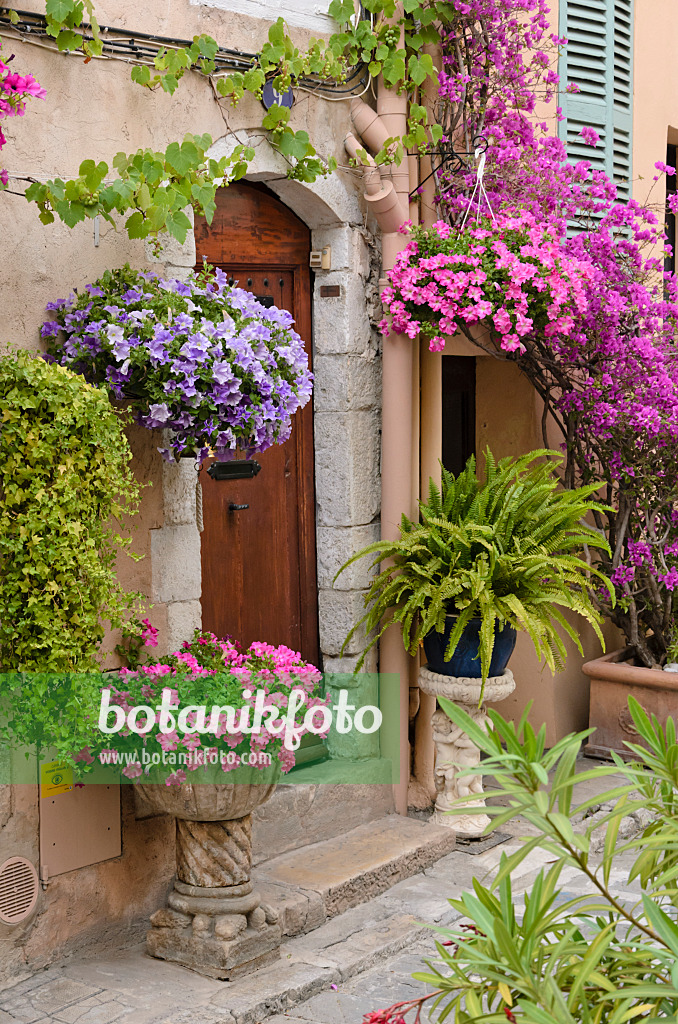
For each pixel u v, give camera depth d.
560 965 1.90
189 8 4.36
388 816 5.36
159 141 4.27
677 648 6.43
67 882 4.00
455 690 5.08
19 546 3.34
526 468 5.33
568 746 1.78
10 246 3.76
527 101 5.71
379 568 5.45
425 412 5.53
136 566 4.25
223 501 5.00
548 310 5.06
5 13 3.72
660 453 6.04
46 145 3.88
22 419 3.36
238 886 3.95
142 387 3.72
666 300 6.20
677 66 7.70
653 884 1.97
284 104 4.78
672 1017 1.63
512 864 1.79
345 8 4.99
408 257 5.09
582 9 6.58
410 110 5.27
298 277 5.27
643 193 7.39
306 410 5.36
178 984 3.83
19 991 3.78
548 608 5.05
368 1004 3.86
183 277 4.38
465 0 5.33
